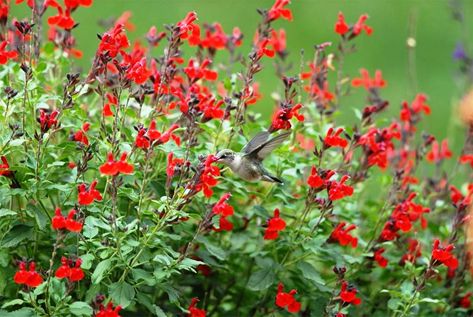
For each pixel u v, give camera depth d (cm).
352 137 1026
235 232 1021
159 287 904
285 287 988
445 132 1870
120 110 934
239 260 1048
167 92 932
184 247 892
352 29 1116
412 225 1082
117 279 918
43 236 936
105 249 865
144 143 852
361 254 1013
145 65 906
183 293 996
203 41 1065
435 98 1978
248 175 902
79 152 930
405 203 1003
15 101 900
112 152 860
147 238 860
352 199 1077
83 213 834
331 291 969
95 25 2064
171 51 940
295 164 991
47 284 816
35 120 923
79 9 2111
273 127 912
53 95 957
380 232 1084
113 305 843
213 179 835
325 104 1130
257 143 916
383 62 2112
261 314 1020
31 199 940
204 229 881
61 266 832
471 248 1007
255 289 945
